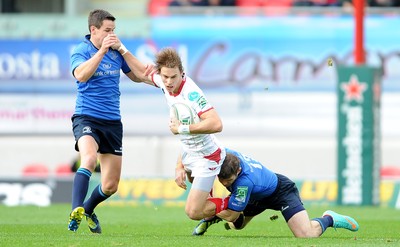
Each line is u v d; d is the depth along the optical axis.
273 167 92.44
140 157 93.06
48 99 93.75
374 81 71.44
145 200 76.00
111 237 35.41
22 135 93.88
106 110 38.16
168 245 32.09
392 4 93.25
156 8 96.94
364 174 71.69
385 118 91.25
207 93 92.69
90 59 36.69
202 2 95.00
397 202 75.19
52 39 94.12
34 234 37.88
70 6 96.88
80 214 35.78
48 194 75.50
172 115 35.69
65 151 93.88
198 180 36.12
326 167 92.19
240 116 92.50
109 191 39.00
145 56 92.81
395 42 90.88
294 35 92.06
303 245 32.34
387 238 38.16
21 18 95.12
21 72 94.06
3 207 68.50
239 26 92.56
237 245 32.22
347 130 71.75
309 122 92.19
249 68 92.31
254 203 37.78
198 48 92.62
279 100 92.31
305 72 92.00
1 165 94.19
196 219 36.59
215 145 35.97
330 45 91.75
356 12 73.12
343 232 42.75
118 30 93.00
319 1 94.12
